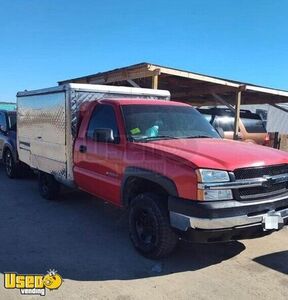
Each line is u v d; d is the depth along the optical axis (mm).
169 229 4785
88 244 5594
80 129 6621
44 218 6871
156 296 4086
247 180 4547
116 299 4027
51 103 7383
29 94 8570
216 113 12938
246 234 4605
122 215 7105
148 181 5039
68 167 6867
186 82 13664
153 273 4645
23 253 5227
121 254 5223
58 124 7109
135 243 5238
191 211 4387
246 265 4898
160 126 5848
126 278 4508
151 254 4984
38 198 8367
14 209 7465
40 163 8141
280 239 5820
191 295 4109
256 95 17078
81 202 8008
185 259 5066
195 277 4547
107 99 6262
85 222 6660
